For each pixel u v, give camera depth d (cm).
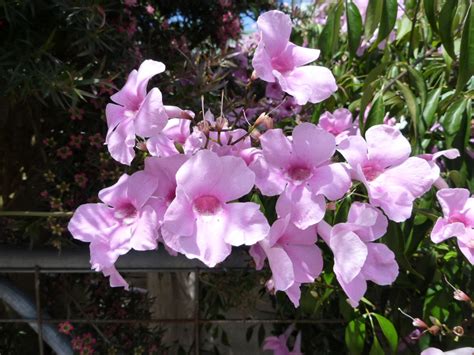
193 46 90
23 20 51
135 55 60
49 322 50
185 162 31
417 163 33
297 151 32
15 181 64
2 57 48
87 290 66
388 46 54
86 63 57
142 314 67
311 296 47
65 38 55
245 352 79
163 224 29
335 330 61
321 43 53
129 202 34
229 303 66
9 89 48
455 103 44
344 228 31
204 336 81
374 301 49
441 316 44
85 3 51
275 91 67
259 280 56
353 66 63
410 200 32
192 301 82
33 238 50
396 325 47
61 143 60
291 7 93
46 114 61
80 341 57
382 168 33
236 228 29
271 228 31
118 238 33
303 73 34
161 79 63
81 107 59
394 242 41
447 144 44
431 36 55
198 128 34
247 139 35
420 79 46
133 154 32
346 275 30
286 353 59
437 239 37
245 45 91
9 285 52
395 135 33
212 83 60
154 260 47
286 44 34
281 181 32
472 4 39
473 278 43
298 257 33
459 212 37
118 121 34
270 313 66
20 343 70
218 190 30
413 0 56
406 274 46
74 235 33
